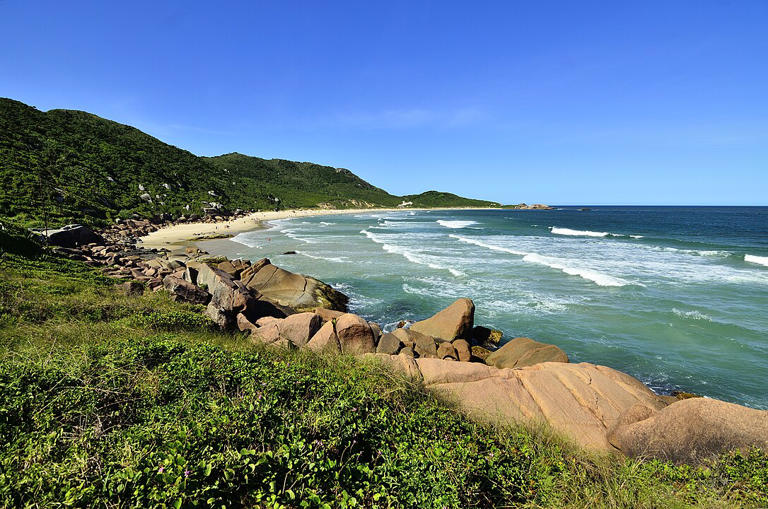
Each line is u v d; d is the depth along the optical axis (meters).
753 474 4.79
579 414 7.23
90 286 14.45
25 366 5.55
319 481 3.74
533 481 4.63
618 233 57.72
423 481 3.93
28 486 3.30
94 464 3.71
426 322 15.48
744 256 32.69
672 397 10.72
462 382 7.95
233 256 34.44
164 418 4.69
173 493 3.18
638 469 5.25
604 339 15.15
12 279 12.59
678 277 24.77
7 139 56.19
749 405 10.72
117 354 6.60
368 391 6.25
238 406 4.80
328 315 15.98
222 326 12.03
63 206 43.28
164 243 43.31
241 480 3.62
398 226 76.06
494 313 18.28
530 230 65.44
